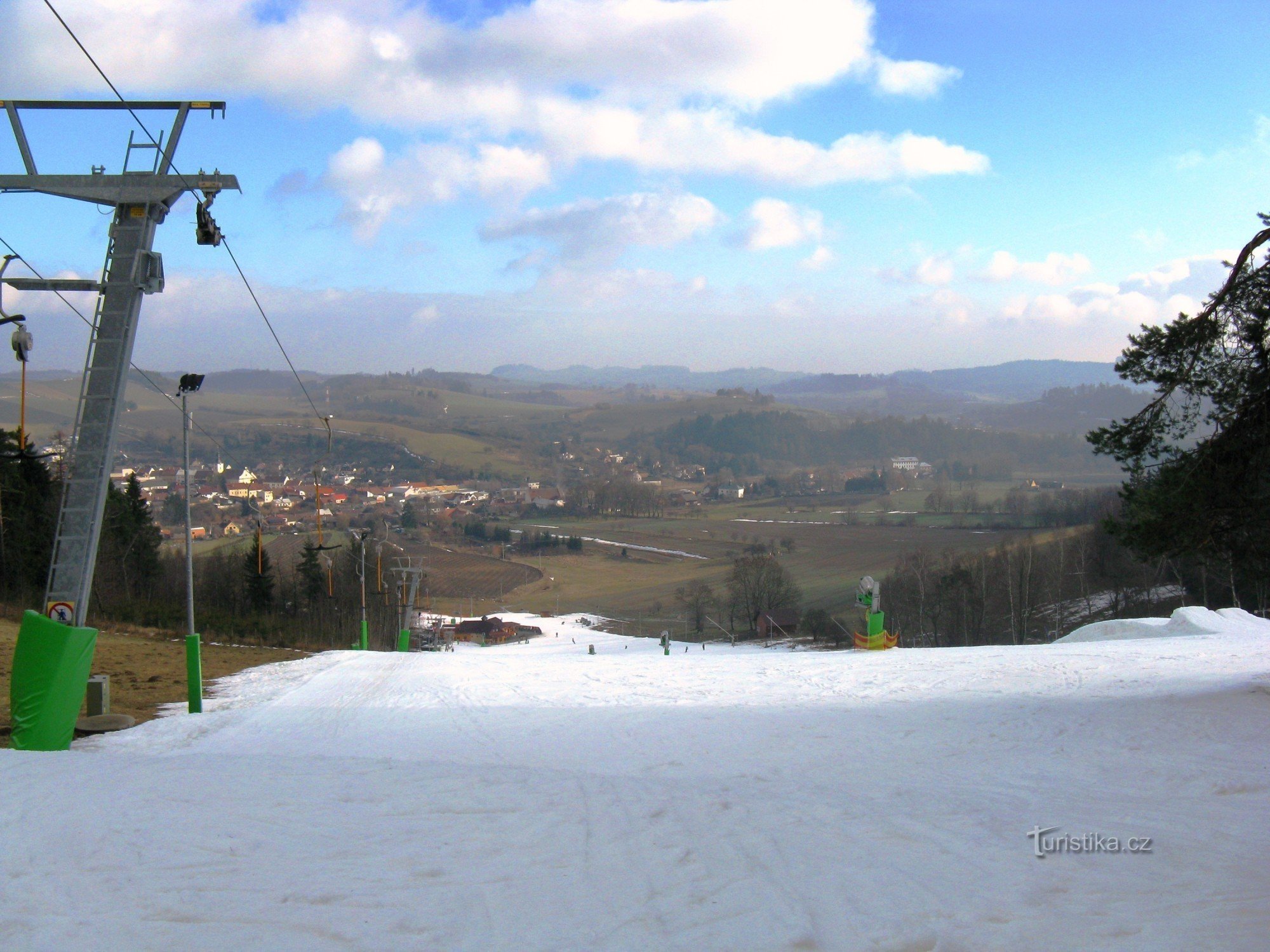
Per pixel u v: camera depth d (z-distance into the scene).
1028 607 65.25
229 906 4.55
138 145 13.95
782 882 5.29
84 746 11.35
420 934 4.33
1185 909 5.03
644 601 95.94
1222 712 13.81
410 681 19.28
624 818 6.67
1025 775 9.88
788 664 22.88
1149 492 16.28
